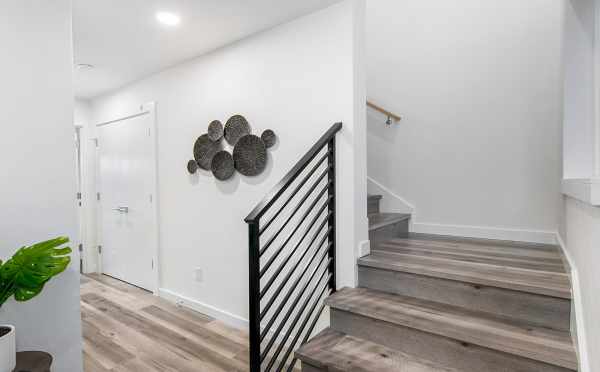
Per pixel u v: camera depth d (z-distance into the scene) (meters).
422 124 3.04
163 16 2.27
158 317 2.96
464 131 2.82
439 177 2.96
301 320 2.31
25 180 1.56
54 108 1.64
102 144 4.29
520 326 1.57
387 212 3.22
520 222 2.60
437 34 2.93
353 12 2.07
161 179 3.43
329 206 2.14
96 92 4.10
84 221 4.42
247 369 2.15
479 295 1.74
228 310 2.84
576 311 1.36
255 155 2.54
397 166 3.19
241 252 2.72
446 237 2.83
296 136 2.35
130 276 3.90
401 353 1.67
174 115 3.26
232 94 2.74
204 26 2.42
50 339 1.63
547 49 2.44
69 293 1.68
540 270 1.86
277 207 2.46
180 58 3.05
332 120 2.16
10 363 1.17
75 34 2.53
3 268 1.17
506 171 2.64
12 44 1.54
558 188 2.42
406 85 3.11
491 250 2.34
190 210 3.13
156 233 3.48
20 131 1.55
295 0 2.08
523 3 2.53
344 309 1.84
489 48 2.68
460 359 1.52
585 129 1.70
